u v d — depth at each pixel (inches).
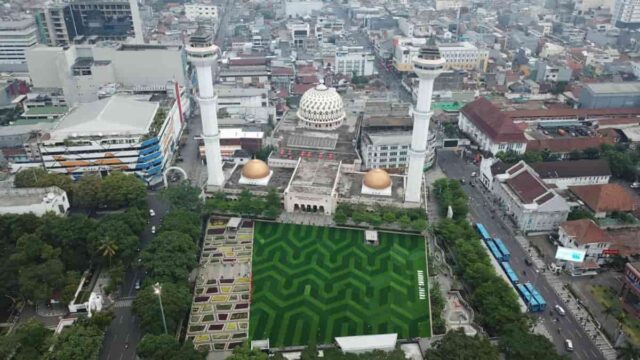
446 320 6451.8
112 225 7268.7
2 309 6540.4
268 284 7091.5
